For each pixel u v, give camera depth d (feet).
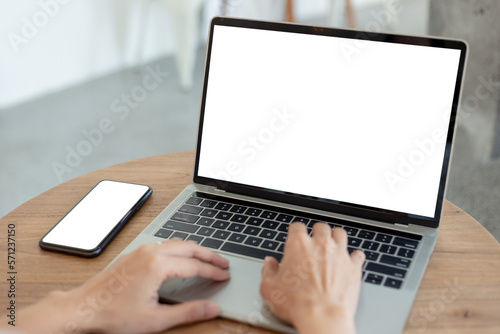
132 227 2.82
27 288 2.40
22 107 9.26
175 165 3.43
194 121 8.63
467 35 6.63
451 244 2.66
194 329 2.17
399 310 2.19
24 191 7.07
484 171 7.14
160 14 10.41
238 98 2.95
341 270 2.23
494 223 6.21
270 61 2.89
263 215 2.83
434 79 2.65
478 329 2.13
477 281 2.39
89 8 9.59
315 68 2.82
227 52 2.95
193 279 2.40
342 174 2.82
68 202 3.06
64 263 2.56
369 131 2.76
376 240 2.61
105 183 3.15
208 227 2.74
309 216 2.81
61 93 9.68
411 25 10.80
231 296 2.29
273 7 11.27
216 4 10.55
